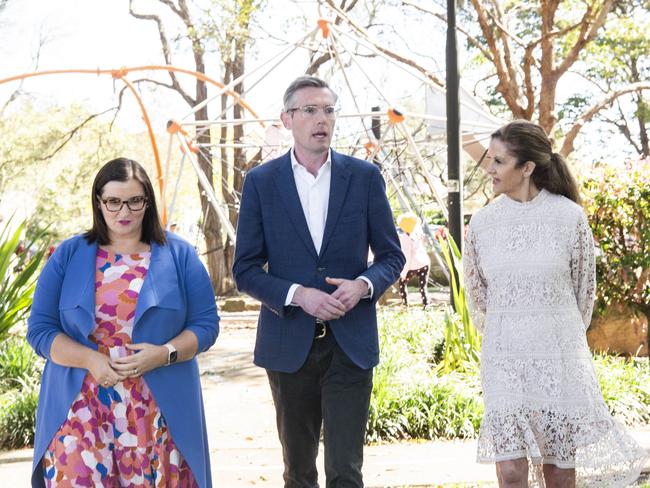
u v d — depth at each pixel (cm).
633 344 996
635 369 796
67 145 3503
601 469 388
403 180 1528
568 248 389
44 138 3281
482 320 420
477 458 383
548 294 385
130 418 347
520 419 374
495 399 379
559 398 378
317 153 405
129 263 361
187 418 354
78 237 367
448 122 980
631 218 962
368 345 398
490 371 388
